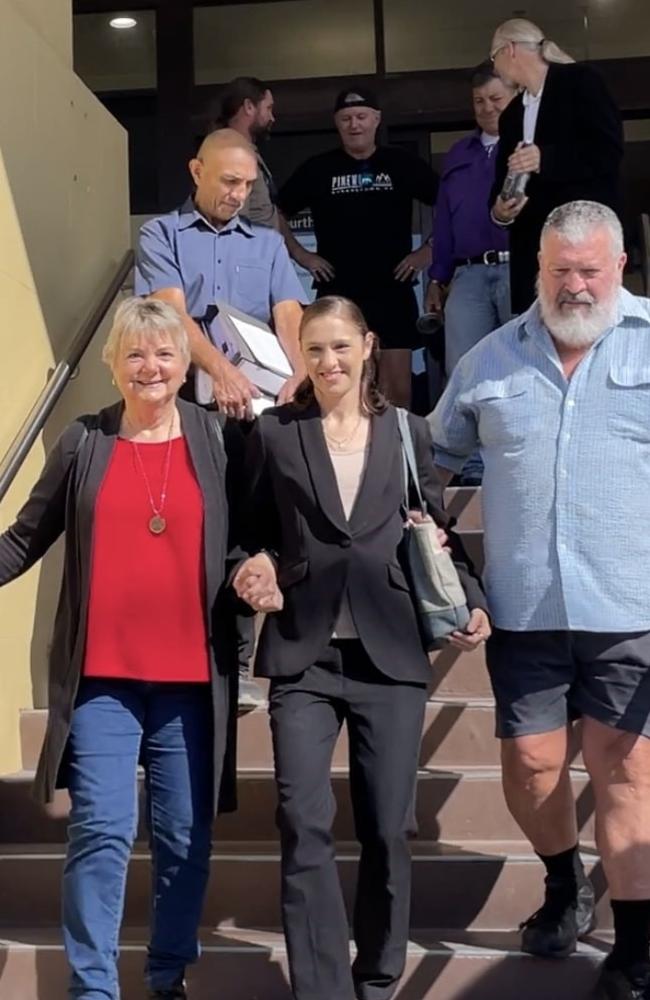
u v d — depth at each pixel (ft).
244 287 13.01
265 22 24.39
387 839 9.56
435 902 11.50
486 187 17.87
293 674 9.70
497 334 10.46
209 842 9.89
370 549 9.76
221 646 9.82
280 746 9.64
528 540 9.96
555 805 10.25
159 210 24.21
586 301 9.71
